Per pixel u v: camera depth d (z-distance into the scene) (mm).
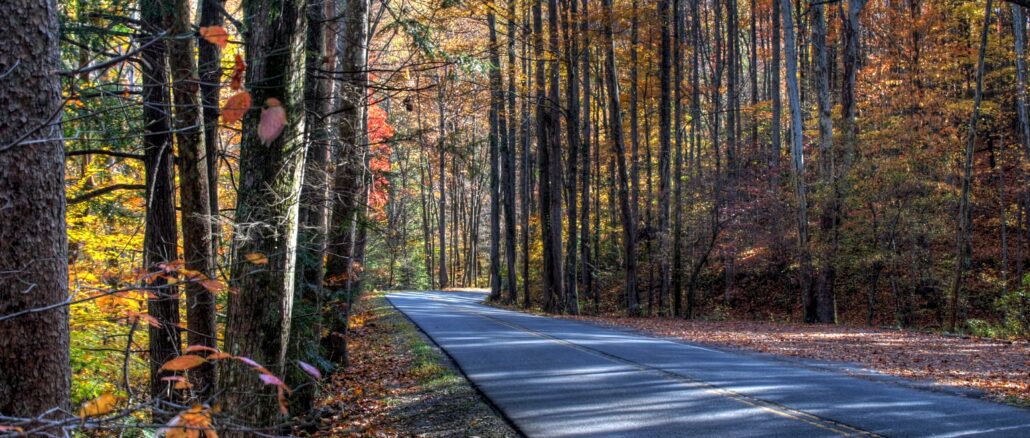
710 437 7195
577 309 30109
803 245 24891
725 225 28391
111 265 9102
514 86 26906
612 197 37344
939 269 26266
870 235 24141
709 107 42656
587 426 7840
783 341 17328
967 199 22203
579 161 44469
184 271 2742
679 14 34312
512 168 38375
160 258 7223
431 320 22984
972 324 21656
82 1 6105
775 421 7816
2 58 3043
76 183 8594
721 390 9727
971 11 30703
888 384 10258
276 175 5254
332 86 9883
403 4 9156
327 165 9859
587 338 16984
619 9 27688
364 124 10898
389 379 12266
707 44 43688
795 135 25016
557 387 10203
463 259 78312
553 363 12547
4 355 3080
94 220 8883
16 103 3078
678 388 9898
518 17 24656
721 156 39656
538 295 42219
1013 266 28656
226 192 13227
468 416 8836
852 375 11172
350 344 18578
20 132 3088
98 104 6016
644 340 17031
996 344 16219
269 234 5227
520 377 11156
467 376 11406
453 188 66062
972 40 30844
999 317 24688
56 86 3248
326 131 8758
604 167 44688
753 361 12953
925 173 25391
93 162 9156
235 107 1842
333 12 10984
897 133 26562
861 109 33688
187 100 6820
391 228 14086
